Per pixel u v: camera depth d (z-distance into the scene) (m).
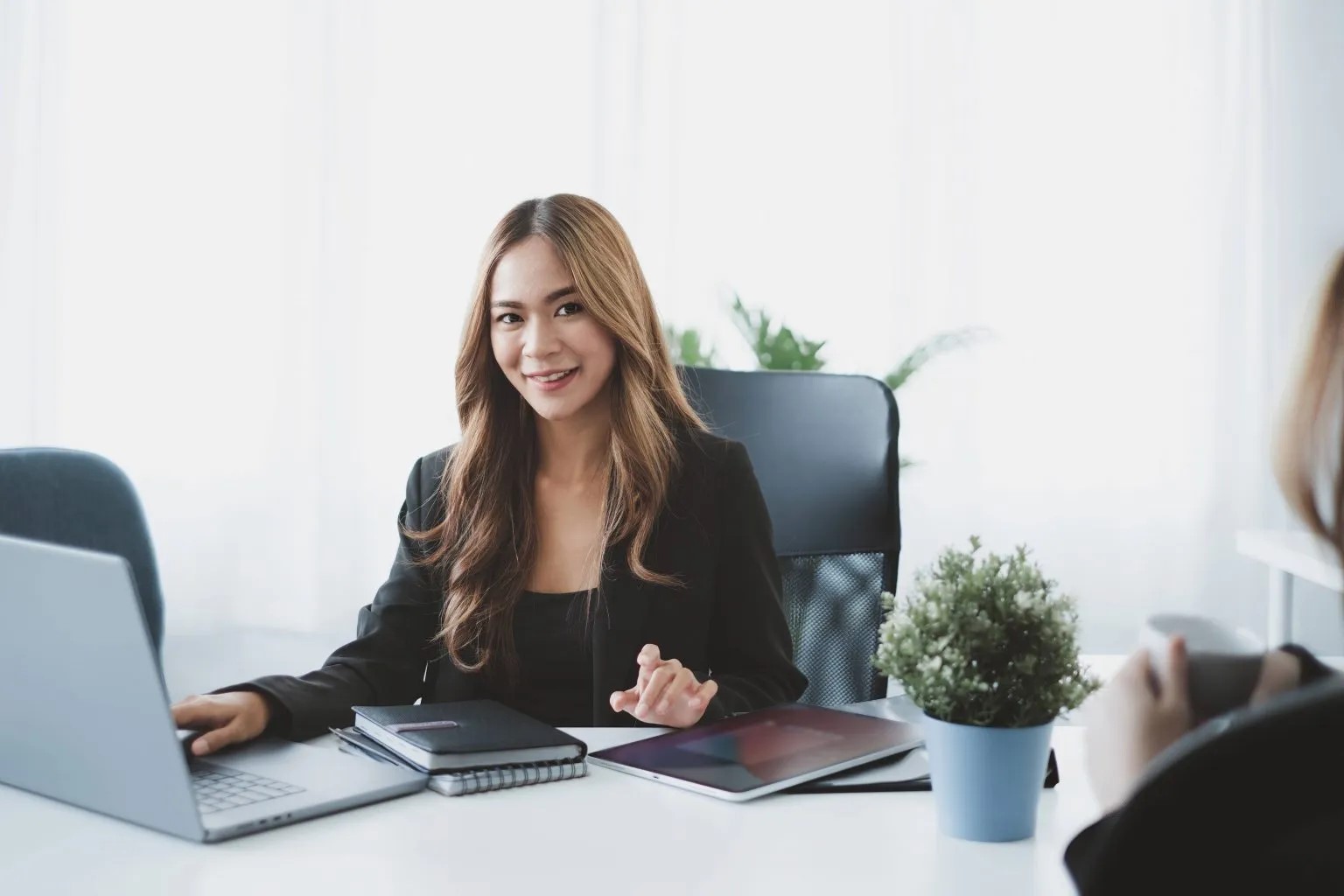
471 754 1.06
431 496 1.66
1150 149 3.83
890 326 3.85
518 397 1.62
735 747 1.14
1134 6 3.81
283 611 3.75
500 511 1.58
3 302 3.63
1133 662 0.78
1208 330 3.84
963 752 0.92
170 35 3.66
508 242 1.55
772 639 1.57
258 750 1.12
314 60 3.70
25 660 0.96
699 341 3.79
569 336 1.52
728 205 3.84
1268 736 0.41
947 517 3.84
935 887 0.84
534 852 0.90
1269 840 0.42
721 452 1.63
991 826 0.92
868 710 1.32
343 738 1.17
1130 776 0.75
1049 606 0.91
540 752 1.08
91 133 3.65
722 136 3.83
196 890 0.82
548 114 3.78
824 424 1.75
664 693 1.22
